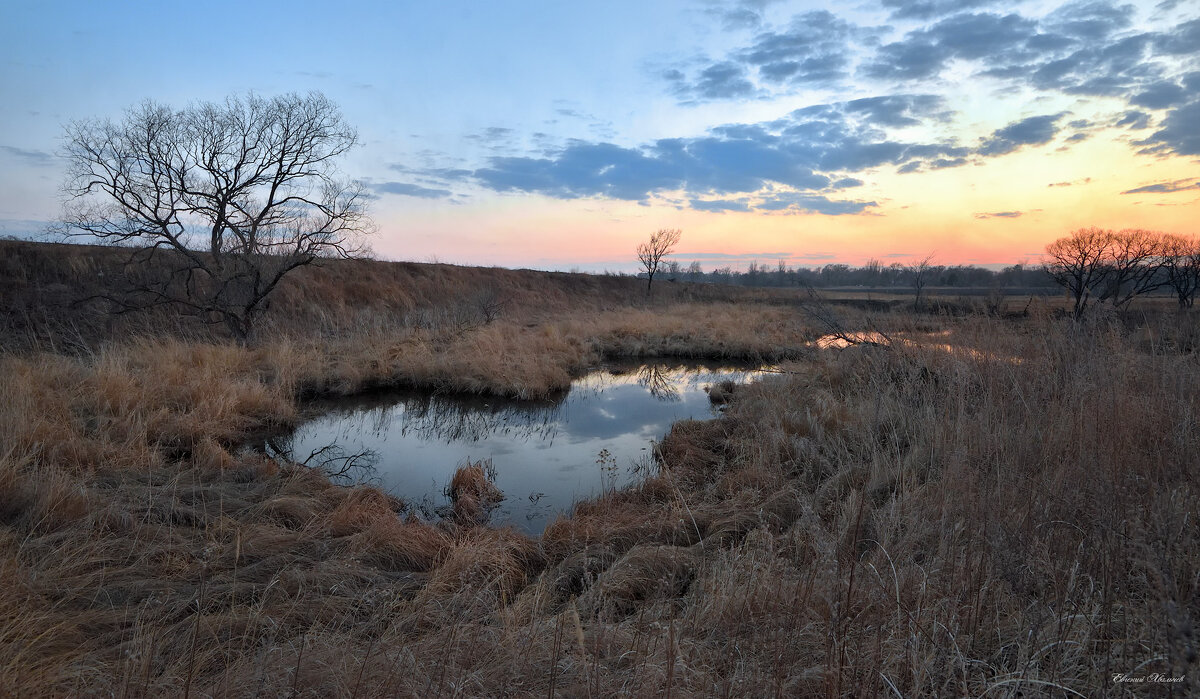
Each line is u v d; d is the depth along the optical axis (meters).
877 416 7.22
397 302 26.06
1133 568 2.93
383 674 2.97
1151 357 5.97
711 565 4.69
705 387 15.02
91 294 17.03
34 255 17.98
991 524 3.54
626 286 44.28
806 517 4.20
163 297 16.03
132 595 4.38
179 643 3.65
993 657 2.73
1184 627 2.09
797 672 2.83
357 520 6.14
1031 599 3.04
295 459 9.18
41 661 3.16
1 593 3.78
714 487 7.12
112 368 10.16
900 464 6.02
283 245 17.20
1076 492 3.57
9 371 9.48
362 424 11.39
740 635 3.32
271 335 16.78
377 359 14.55
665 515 6.21
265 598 4.31
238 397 10.69
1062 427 4.96
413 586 4.85
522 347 17.52
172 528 5.54
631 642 3.37
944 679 2.62
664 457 9.04
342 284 25.14
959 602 3.04
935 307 10.97
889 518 4.59
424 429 11.14
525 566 5.52
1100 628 2.70
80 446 7.10
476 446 10.09
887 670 2.61
